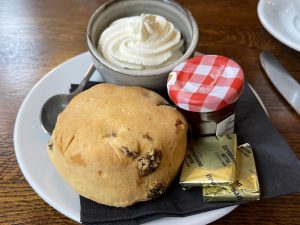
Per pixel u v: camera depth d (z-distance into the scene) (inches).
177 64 5.8
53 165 5.5
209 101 5.0
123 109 5.2
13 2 8.5
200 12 8.1
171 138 5.0
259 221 5.2
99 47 6.6
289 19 7.6
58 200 5.1
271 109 6.4
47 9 8.3
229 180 4.9
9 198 5.5
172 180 5.2
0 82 7.0
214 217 4.9
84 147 4.9
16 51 7.5
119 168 4.8
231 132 5.8
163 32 6.5
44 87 6.6
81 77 6.9
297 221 5.2
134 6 7.1
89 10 8.2
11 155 6.0
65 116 5.3
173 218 4.9
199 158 5.2
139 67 6.3
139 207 4.9
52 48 7.5
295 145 5.9
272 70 6.9
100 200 4.9
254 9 8.1
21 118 6.1
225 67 5.4
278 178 5.2
